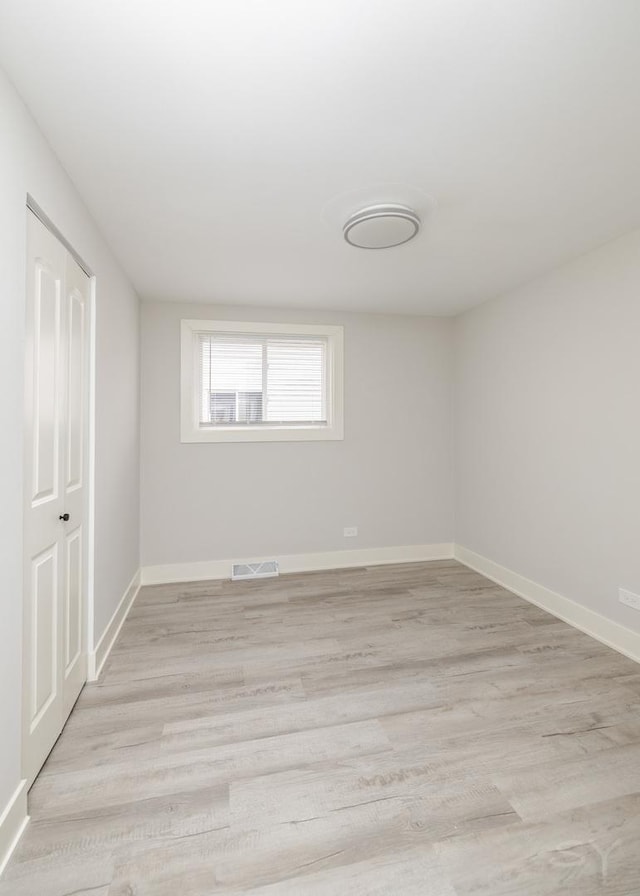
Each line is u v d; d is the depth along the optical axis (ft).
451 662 7.70
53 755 5.46
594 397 8.63
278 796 4.86
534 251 8.65
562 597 9.48
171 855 4.17
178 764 5.33
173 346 11.78
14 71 4.13
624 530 8.02
